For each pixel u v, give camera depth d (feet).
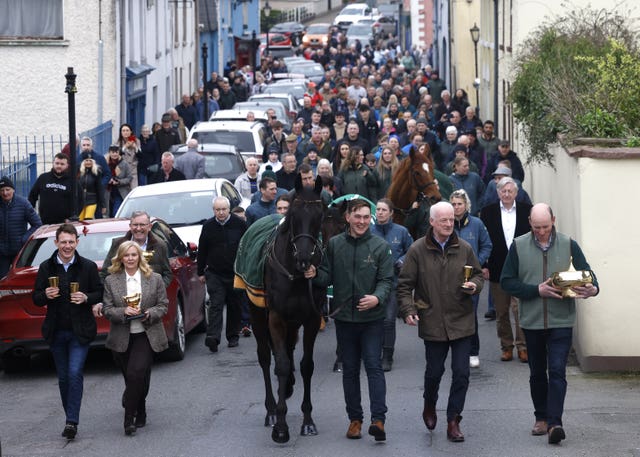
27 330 48.47
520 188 59.00
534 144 61.57
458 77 168.76
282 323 37.76
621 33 75.87
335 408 42.22
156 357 51.78
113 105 108.68
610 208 45.68
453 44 177.27
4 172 77.82
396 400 42.96
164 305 39.83
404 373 47.73
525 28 89.97
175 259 52.95
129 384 39.04
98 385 47.65
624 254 45.68
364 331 37.32
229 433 39.01
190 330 55.77
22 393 46.98
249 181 73.00
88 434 39.65
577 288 36.14
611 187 45.60
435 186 58.23
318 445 37.06
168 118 100.94
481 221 48.55
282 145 94.02
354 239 37.27
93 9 106.63
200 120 141.38
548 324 36.60
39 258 50.26
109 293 39.60
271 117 113.80
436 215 37.04
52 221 66.59
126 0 116.26
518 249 37.35
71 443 38.50
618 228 45.68
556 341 36.65
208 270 53.42
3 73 106.83
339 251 37.24
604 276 45.85
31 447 38.09
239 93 161.48
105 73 108.06
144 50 129.49
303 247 36.09
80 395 39.04
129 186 85.46
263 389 45.65
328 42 256.93
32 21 107.04
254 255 39.09
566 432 37.63
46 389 47.62
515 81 68.54
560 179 56.13
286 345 40.19
